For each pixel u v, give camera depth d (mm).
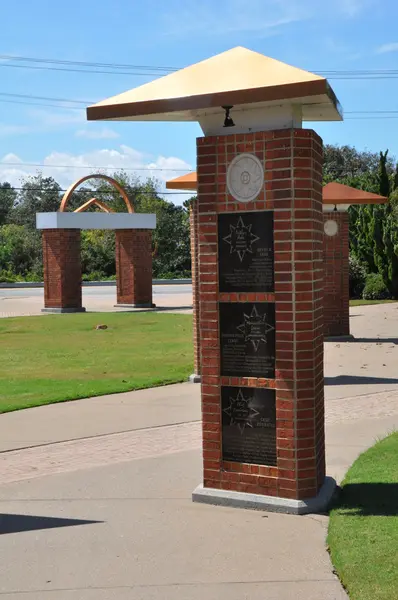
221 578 4773
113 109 5883
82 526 5785
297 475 5949
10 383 12539
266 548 5246
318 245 6148
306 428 5953
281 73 5656
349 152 74625
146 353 16344
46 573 4934
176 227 55188
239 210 6059
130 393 11500
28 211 73188
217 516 5926
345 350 15867
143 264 29688
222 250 6160
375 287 31266
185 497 6414
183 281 49469
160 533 5586
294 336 5883
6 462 7762
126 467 7441
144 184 58938
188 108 5637
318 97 5590
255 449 6133
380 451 7629
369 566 4750
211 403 6277
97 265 52406
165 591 4613
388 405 10125
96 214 28266
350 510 5840
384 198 16797
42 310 28266
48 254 28125
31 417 9891
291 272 5855
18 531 5711
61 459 7832
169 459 7707
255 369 6102
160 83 6090
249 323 6102
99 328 21938
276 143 5832
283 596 4496
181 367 14008
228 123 5855
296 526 5652
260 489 6109
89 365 14648
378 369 13203
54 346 17922
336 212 17641
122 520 5891
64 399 11008
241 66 6027
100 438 8703
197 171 6180
